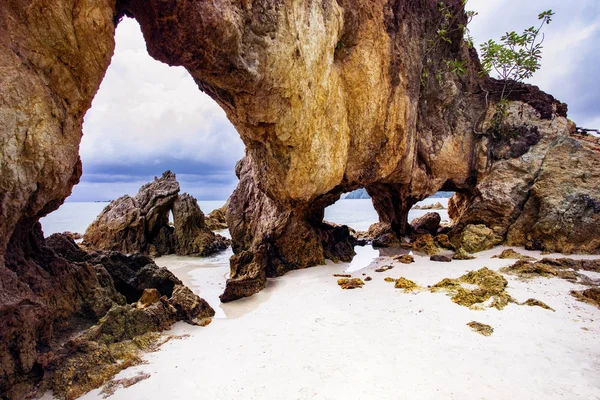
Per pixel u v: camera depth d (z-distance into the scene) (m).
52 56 4.43
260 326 6.86
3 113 3.89
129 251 16.20
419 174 13.65
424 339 5.96
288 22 7.54
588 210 10.84
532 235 11.77
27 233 5.47
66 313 5.73
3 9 3.91
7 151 4.00
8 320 4.39
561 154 12.25
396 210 15.45
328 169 10.23
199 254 16.22
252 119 8.51
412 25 12.14
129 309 6.39
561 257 10.43
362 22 10.57
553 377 4.84
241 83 7.16
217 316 7.66
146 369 5.31
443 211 33.09
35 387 4.72
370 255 13.06
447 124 13.93
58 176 4.77
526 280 8.67
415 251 13.34
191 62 6.34
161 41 6.00
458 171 14.04
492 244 12.25
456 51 14.05
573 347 5.63
